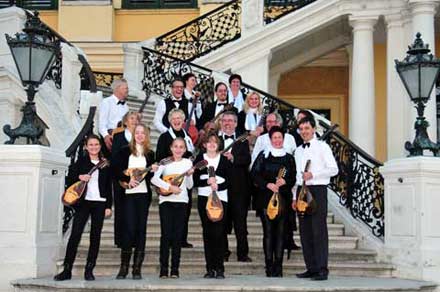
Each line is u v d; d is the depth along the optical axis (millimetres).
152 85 14266
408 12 13609
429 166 8242
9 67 11852
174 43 15266
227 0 17953
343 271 8367
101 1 17984
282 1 14906
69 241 7434
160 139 8016
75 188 7270
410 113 13406
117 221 7734
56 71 11766
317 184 7660
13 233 7812
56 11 18328
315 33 14430
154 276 7781
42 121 11266
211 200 7383
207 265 7586
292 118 11289
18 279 7539
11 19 12141
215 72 13359
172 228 7516
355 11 13883
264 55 14180
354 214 9547
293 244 8820
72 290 6965
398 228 8555
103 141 8719
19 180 7879
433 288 7754
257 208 7949
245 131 8938
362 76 13922
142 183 7426
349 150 9758
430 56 8266
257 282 7234
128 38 18344
